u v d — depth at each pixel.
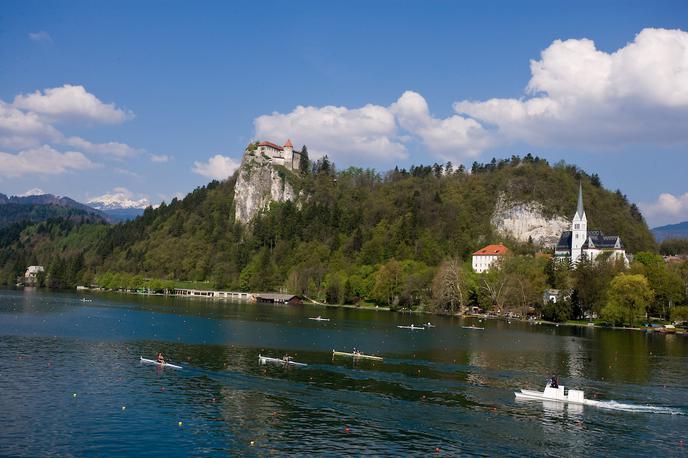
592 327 199.00
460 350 125.56
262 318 191.38
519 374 98.56
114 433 61.47
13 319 157.50
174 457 55.75
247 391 80.00
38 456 54.78
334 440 61.31
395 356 113.94
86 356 101.31
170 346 116.31
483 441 62.34
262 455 56.78
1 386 77.75
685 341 157.88
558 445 61.91
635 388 90.38
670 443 63.66
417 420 68.81
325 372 94.44
